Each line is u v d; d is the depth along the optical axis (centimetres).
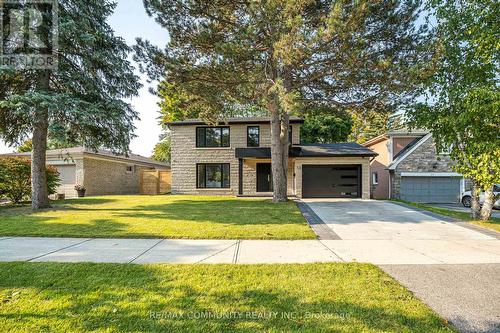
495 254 551
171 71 1144
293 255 533
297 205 1289
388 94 1108
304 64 1113
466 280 412
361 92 1222
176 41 1196
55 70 1092
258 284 386
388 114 1306
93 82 1174
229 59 1047
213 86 1174
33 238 661
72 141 1253
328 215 1027
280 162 1383
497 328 284
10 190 1365
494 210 1505
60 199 1644
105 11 1213
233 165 2022
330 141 3109
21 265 456
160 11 1115
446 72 932
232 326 283
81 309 315
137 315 303
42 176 1177
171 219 898
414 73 928
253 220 884
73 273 421
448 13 912
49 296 345
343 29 907
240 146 2025
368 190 1730
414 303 333
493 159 764
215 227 770
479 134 800
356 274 426
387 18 1034
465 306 331
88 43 1089
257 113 2892
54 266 452
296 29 918
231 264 471
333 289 370
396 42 1095
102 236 672
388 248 591
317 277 412
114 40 1241
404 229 792
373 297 348
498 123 771
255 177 1989
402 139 2086
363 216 1010
